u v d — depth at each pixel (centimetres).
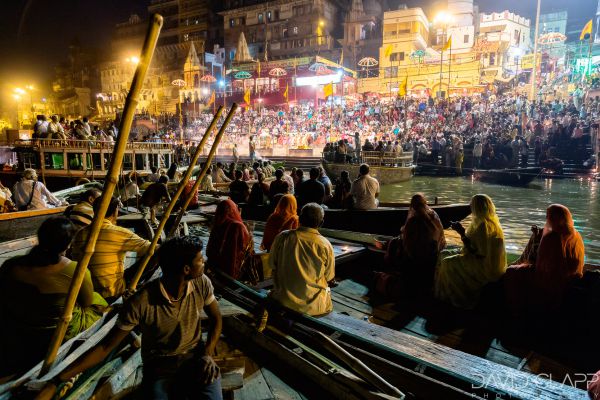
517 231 1102
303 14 5684
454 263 484
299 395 305
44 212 873
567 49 4666
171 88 6794
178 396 228
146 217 942
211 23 6988
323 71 4206
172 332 235
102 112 7294
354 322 370
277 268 385
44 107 7462
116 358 309
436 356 312
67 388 245
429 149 2706
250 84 5166
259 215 1003
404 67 4500
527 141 2527
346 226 885
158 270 485
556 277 417
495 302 471
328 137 3338
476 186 2061
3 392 223
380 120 3369
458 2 5000
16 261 296
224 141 3831
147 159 2180
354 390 290
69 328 310
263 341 365
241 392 308
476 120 2806
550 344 401
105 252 400
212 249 504
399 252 557
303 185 859
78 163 1934
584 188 1912
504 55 4378
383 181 2145
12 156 2662
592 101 2688
